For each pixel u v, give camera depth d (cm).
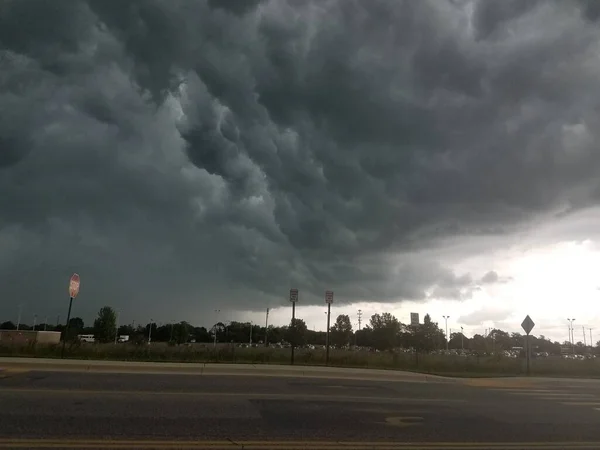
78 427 873
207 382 1581
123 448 751
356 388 1627
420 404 1330
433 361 3066
